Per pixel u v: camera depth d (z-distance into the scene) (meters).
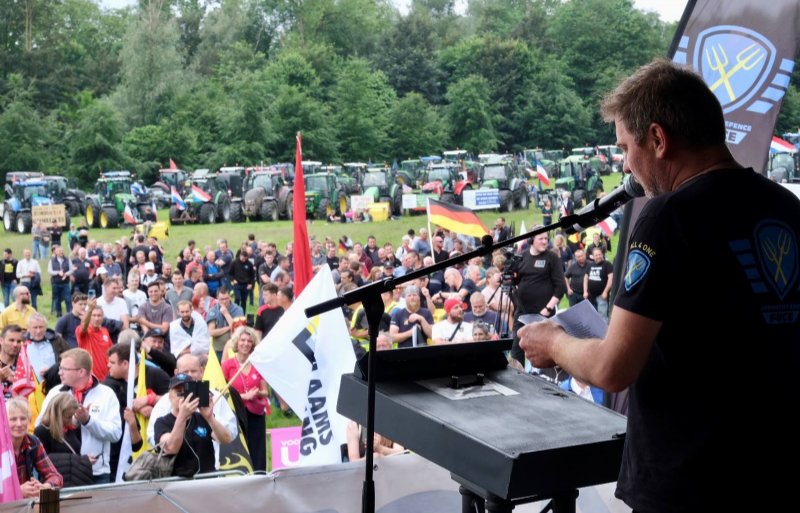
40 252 29.00
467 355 2.25
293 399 5.70
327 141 58.72
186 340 10.73
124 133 59.03
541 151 50.62
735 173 1.72
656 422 1.67
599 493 4.01
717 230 1.64
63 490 3.48
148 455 5.37
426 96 70.69
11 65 67.44
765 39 4.59
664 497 1.64
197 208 36.22
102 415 6.52
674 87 1.74
